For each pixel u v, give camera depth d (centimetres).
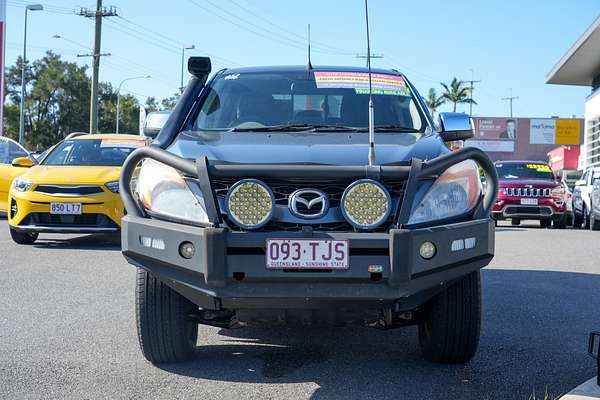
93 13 3912
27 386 420
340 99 548
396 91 562
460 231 404
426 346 471
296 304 397
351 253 386
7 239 1167
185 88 553
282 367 462
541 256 1060
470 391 417
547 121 7944
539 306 671
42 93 9581
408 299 409
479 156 419
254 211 388
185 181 411
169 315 442
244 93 557
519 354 500
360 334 554
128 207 422
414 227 397
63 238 1192
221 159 419
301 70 589
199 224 398
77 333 549
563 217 1736
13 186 1059
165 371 451
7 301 667
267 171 395
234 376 442
